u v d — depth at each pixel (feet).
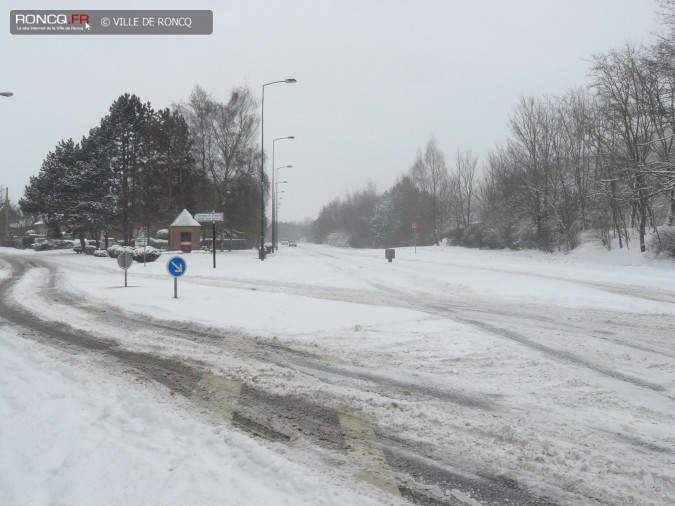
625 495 10.85
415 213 255.29
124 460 12.09
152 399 16.96
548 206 129.80
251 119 146.30
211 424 14.74
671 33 79.61
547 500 10.71
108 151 156.66
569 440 13.70
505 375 20.01
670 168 85.87
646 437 13.89
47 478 11.20
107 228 157.69
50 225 173.06
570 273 71.77
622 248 100.42
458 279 62.80
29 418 14.96
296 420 15.28
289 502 10.26
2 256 141.18
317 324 31.22
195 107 144.15
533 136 132.57
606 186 104.06
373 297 46.01
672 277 64.75
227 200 146.82
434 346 25.14
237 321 32.63
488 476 11.78
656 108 90.22
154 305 40.19
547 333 28.40
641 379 19.44
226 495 10.46
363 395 17.62
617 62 98.12
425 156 236.43
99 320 34.12
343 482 11.35
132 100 163.84
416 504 10.48
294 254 155.74
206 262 104.99
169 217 158.51
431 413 15.81
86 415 15.31
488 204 187.01
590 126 107.24
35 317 35.91
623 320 33.14
